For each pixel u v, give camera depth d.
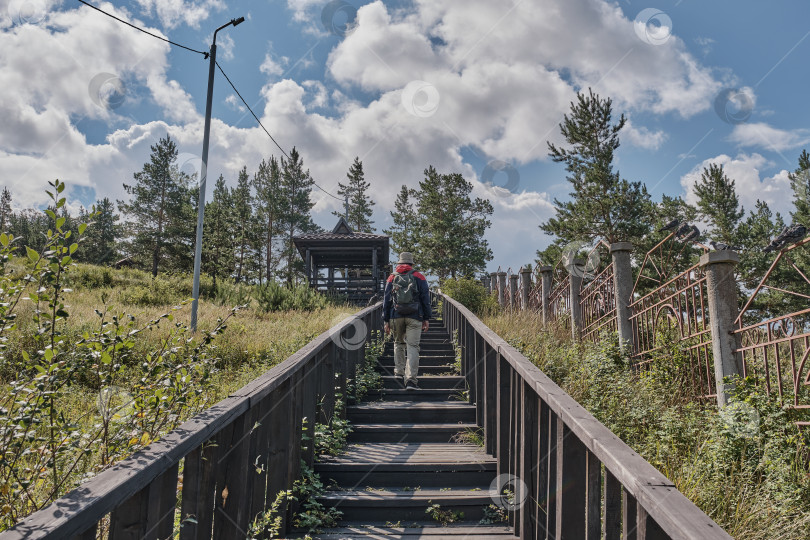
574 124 20.20
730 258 4.86
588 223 18.94
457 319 8.92
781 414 3.85
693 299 5.43
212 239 28.08
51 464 2.30
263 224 42.56
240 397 2.50
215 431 2.15
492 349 4.64
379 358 8.11
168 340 3.03
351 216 56.00
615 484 2.08
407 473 4.15
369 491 3.95
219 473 2.47
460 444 4.91
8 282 2.43
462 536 3.36
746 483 3.30
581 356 6.79
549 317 10.82
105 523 2.07
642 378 5.41
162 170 40.34
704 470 3.46
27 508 2.19
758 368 4.89
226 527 2.43
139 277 21.14
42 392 2.22
